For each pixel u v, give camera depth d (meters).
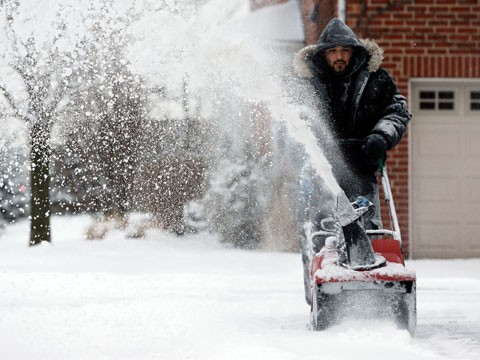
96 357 13.86
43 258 34.59
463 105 35.19
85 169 38.97
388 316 15.23
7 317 18.22
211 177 40.47
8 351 14.44
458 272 29.09
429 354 13.55
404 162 34.53
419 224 35.03
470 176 35.16
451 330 16.73
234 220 40.28
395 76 34.75
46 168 38.66
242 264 31.69
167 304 20.41
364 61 18.53
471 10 34.72
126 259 34.00
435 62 34.75
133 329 16.55
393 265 15.18
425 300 21.77
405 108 18.50
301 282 25.64
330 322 15.23
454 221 35.09
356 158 18.33
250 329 16.23
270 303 20.67
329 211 18.36
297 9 38.59
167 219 42.38
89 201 42.66
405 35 34.75
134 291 23.47
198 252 36.94
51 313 18.83
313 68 18.50
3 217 51.53
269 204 39.19
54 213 49.06
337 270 14.95
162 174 39.84
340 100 18.62
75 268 30.55
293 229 38.31
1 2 23.00
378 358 12.92
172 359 13.52
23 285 24.92
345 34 18.22
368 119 18.69
